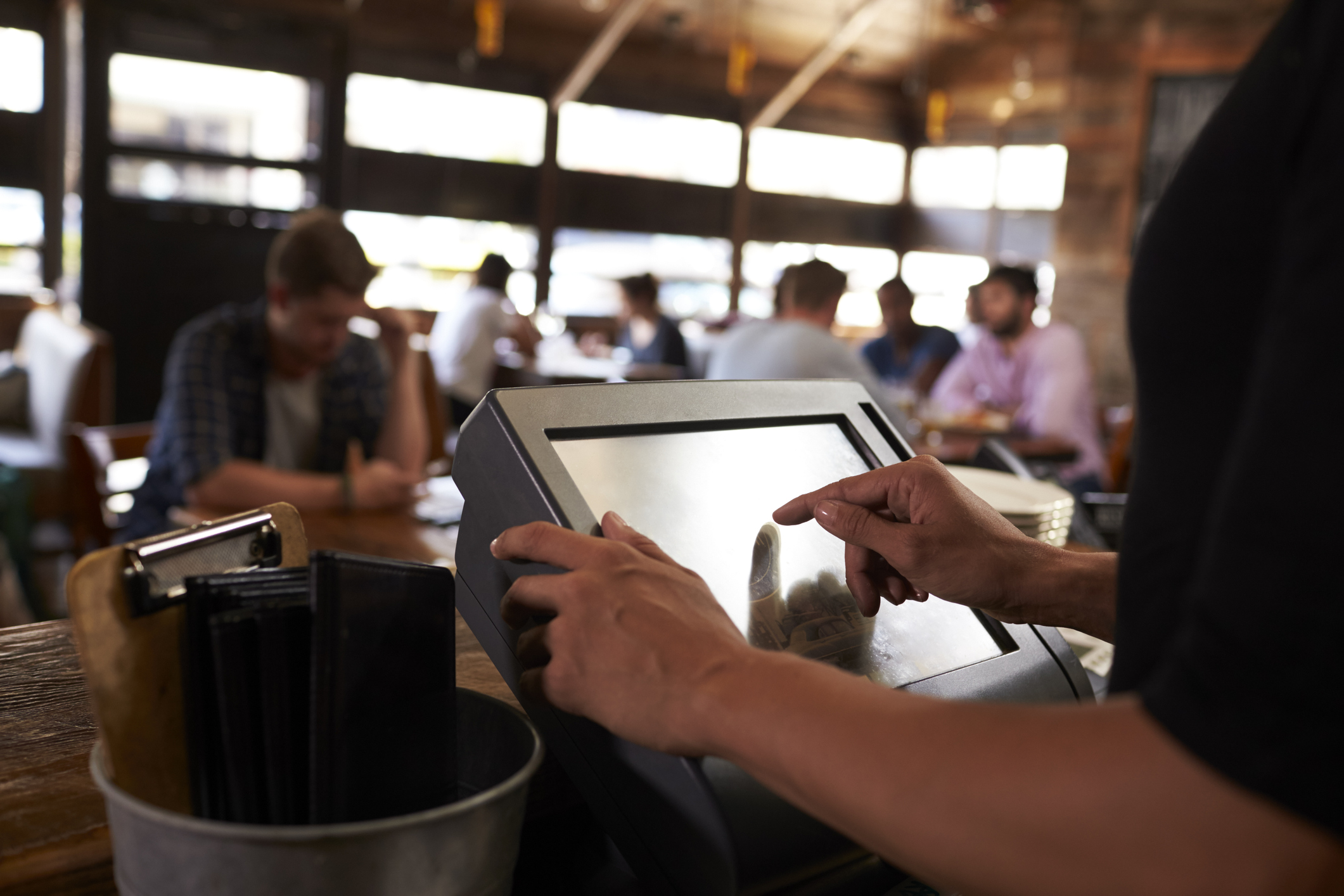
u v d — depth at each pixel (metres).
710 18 7.99
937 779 0.34
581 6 7.45
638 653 0.43
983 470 1.32
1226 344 0.38
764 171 9.00
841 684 0.39
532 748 0.45
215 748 0.43
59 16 5.83
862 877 0.53
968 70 9.24
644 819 0.49
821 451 0.73
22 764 0.57
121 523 2.23
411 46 7.15
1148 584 0.41
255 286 6.64
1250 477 0.31
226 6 6.21
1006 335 4.08
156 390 6.37
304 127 6.67
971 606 0.66
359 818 0.42
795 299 3.33
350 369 2.14
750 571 0.61
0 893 0.44
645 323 6.14
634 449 0.60
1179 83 8.03
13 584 2.63
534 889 0.62
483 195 7.66
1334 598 0.28
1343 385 0.29
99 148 5.96
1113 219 8.36
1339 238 0.30
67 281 6.09
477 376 5.60
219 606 0.42
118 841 0.40
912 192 9.94
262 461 2.05
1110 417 5.63
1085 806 0.31
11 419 4.26
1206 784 0.30
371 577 0.43
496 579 0.54
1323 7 0.34
